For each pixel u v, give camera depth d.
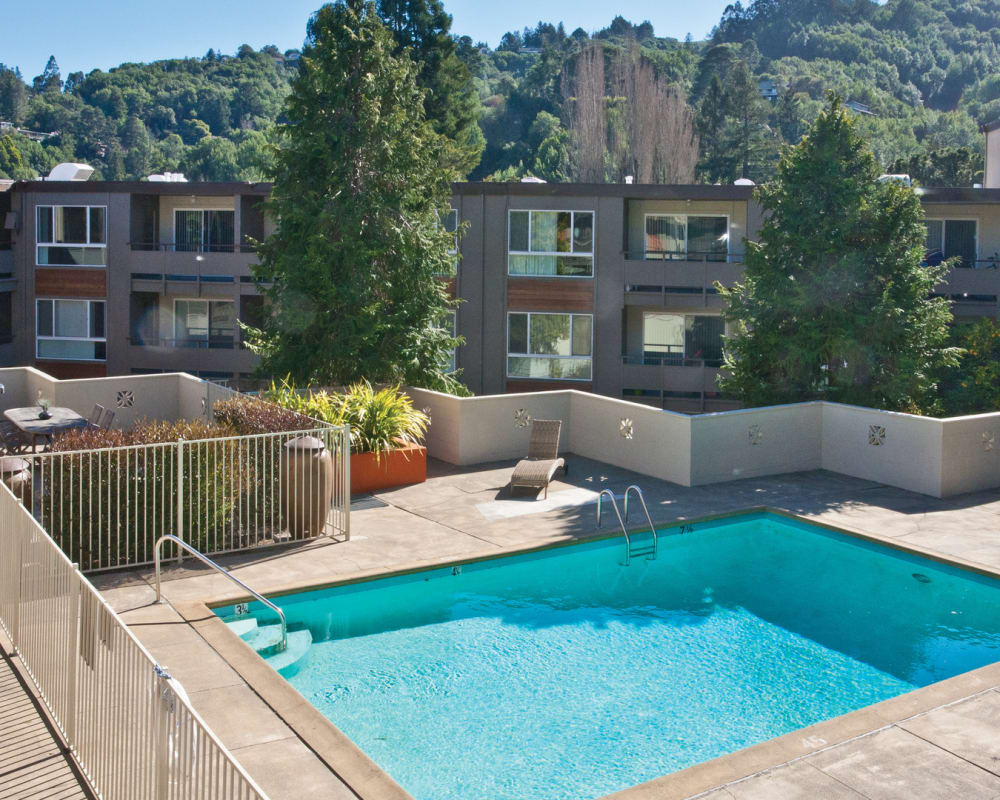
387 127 21.31
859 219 19.98
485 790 7.79
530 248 30.33
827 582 13.01
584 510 15.38
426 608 11.91
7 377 21.11
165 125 156.88
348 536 13.54
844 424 18.09
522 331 30.69
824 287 19.86
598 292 30.27
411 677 9.90
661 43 174.38
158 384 20.70
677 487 16.94
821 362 20.58
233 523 13.20
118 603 10.77
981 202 28.84
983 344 23.22
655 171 71.19
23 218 33.41
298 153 21.31
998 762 7.59
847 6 187.62
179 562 12.20
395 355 21.72
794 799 7.03
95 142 150.38
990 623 11.54
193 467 12.55
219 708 8.25
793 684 9.80
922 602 12.28
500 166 99.25
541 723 8.93
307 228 21.11
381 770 7.32
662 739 8.65
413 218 22.03
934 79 172.50
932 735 8.03
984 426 16.81
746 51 164.50
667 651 10.64
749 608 12.01
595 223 30.05
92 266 33.25
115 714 6.60
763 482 17.42
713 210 31.36
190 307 35.00
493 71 176.62
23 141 138.62
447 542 13.56
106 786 6.75
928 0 195.38
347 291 20.75
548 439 17.73
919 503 16.05
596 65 72.31
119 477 11.80
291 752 7.56
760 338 20.77
